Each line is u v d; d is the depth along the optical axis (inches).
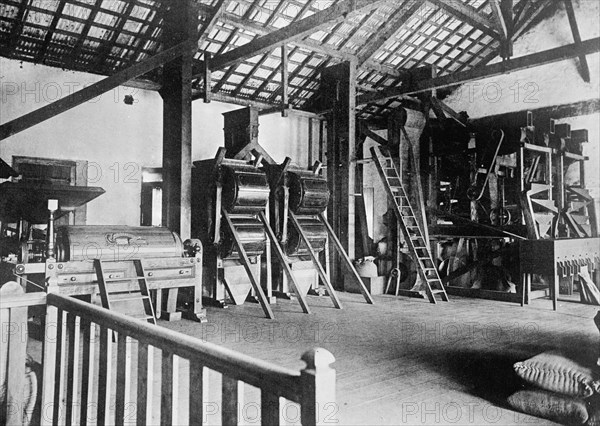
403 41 450.3
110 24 339.9
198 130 436.5
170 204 317.4
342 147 428.5
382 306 331.9
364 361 195.0
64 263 231.5
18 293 144.9
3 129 267.3
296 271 373.7
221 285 329.7
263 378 76.7
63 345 139.6
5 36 324.5
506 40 383.2
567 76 461.1
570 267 341.1
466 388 164.4
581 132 402.9
